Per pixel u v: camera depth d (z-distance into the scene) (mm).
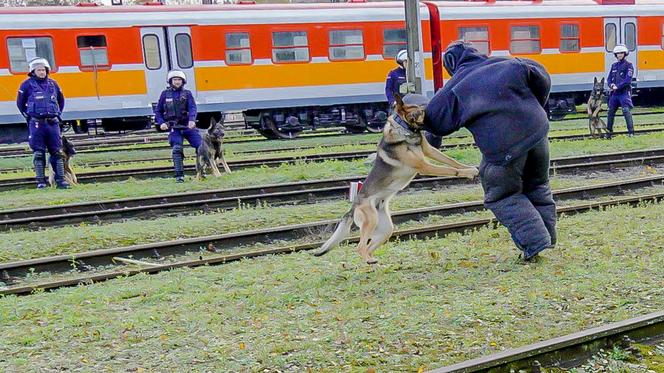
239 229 8922
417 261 6668
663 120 21844
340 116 21719
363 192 6234
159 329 5062
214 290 6117
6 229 9391
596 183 11141
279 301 5566
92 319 5371
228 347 4594
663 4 25188
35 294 6305
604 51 23969
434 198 10141
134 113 18938
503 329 4637
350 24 20531
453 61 6180
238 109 19797
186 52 19281
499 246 7062
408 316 4961
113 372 4320
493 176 6121
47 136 12680
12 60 17766
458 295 5422
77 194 11758
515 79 5789
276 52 19938
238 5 19938
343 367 4180
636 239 6969
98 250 7883
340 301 5500
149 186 12375
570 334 4305
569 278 5711
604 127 17016
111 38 18547
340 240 6316
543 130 5887
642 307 4930
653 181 10695
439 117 5918
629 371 4008
